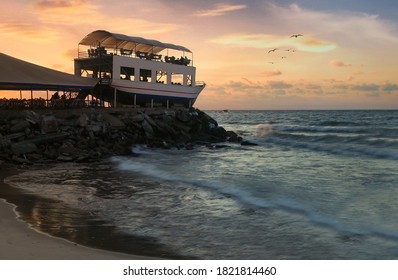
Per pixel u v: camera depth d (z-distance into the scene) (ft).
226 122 301.22
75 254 26.84
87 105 123.44
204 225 36.17
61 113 103.24
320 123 235.40
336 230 34.58
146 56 144.25
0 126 86.89
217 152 104.94
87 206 42.86
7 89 109.19
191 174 66.44
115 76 129.70
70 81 116.37
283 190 51.96
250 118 389.60
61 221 36.19
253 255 28.60
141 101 138.41
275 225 36.17
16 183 55.93
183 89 149.38
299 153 102.42
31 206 41.93
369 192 50.70
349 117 341.21
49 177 61.72
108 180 60.23
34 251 26.89
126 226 35.37
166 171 69.62
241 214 40.06
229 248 30.07
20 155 76.89
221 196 48.70
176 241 31.42
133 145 104.12
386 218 38.27
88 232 33.04
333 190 52.01
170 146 111.96
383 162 82.07
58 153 82.12
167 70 144.05
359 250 29.63
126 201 45.78
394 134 142.72
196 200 46.50
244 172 68.64
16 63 110.93
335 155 97.04
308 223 36.76
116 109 117.91
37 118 90.02
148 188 54.03
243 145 125.70
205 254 28.66
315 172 68.28
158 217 38.73
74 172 67.46
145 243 30.76
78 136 92.43
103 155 88.69
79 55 142.41
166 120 124.98
